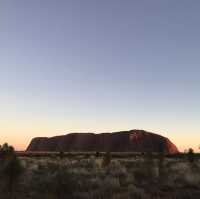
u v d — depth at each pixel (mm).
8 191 13891
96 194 14031
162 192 15609
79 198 13398
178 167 27734
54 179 15266
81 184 16219
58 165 27328
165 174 20516
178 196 14539
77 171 22969
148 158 22297
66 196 13609
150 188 16594
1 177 14453
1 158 17375
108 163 29469
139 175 20641
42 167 25906
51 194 13758
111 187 15812
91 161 35844
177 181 19234
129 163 33625
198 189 16656
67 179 14664
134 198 13805
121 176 21375
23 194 13695
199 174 22578
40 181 16375
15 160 14398
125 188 15742
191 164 31828
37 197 13234
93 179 18359
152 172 20500
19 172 14297
